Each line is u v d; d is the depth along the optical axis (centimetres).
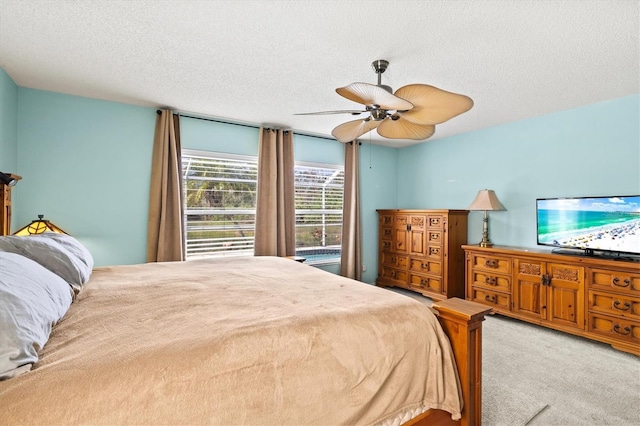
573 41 202
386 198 537
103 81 274
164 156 340
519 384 218
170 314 139
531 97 303
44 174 297
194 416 95
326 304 157
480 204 383
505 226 398
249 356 110
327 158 474
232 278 215
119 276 215
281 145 414
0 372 85
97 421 84
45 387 84
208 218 388
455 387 146
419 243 450
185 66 245
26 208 290
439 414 150
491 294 361
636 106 294
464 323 152
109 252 326
